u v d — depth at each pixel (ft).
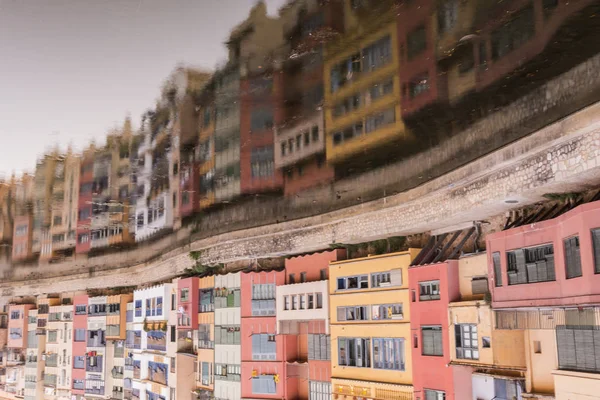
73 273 228.63
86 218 217.56
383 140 115.65
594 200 67.31
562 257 67.00
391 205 102.27
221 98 138.92
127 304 191.11
